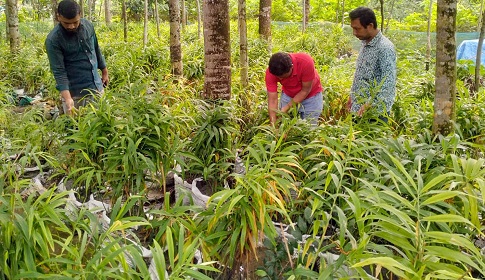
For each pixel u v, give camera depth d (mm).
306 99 4270
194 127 3586
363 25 3781
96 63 4723
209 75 3912
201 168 3521
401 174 2525
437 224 2195
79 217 2146
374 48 3869
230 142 3494
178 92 4926
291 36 13203
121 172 2975
